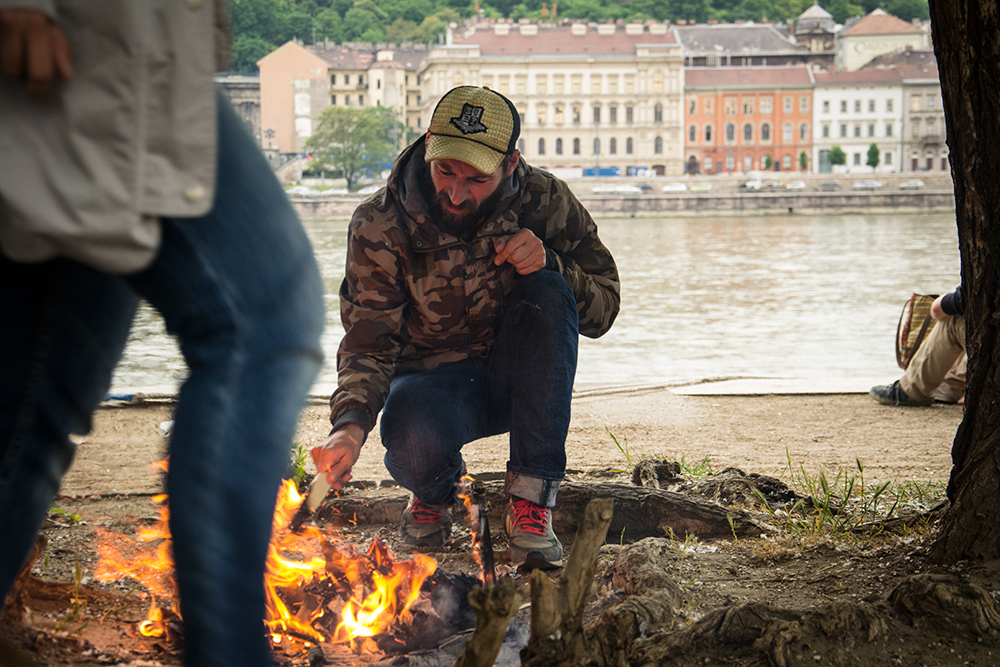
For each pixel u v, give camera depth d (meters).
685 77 112.00
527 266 2.62
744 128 112.44
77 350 1.34
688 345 15.64
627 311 21.80
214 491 1.25
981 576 2.00
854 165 113.88
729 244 51.22
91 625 2.07
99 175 1.18
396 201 2.61
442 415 2.69
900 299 23.91
